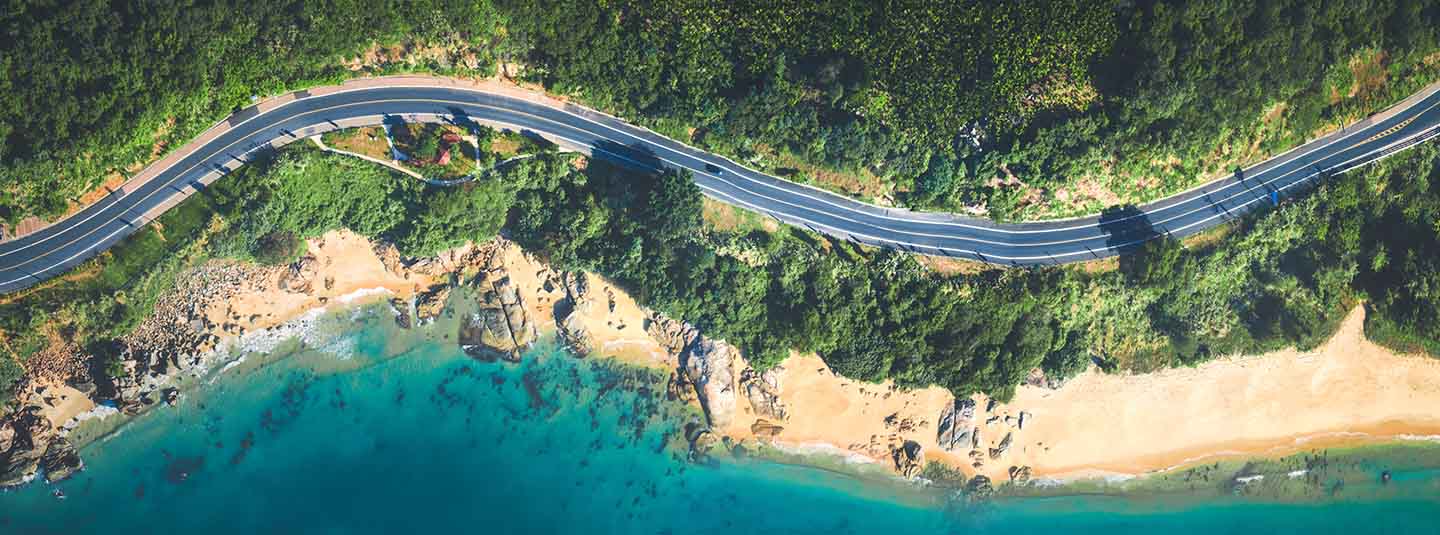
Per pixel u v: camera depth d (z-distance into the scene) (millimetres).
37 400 143375
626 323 152000
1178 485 156625
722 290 145875
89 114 133250
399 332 150750
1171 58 137625
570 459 151500
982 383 150875
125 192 140875
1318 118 149125
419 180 143500
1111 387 155250
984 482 154125
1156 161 147250
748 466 152875
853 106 141500
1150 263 147625
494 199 145000
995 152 142750
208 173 141625
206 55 135875
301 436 148750
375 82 142750
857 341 148625
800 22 138375
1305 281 154000
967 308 147000
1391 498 157875
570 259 148125
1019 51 137625
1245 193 151375
